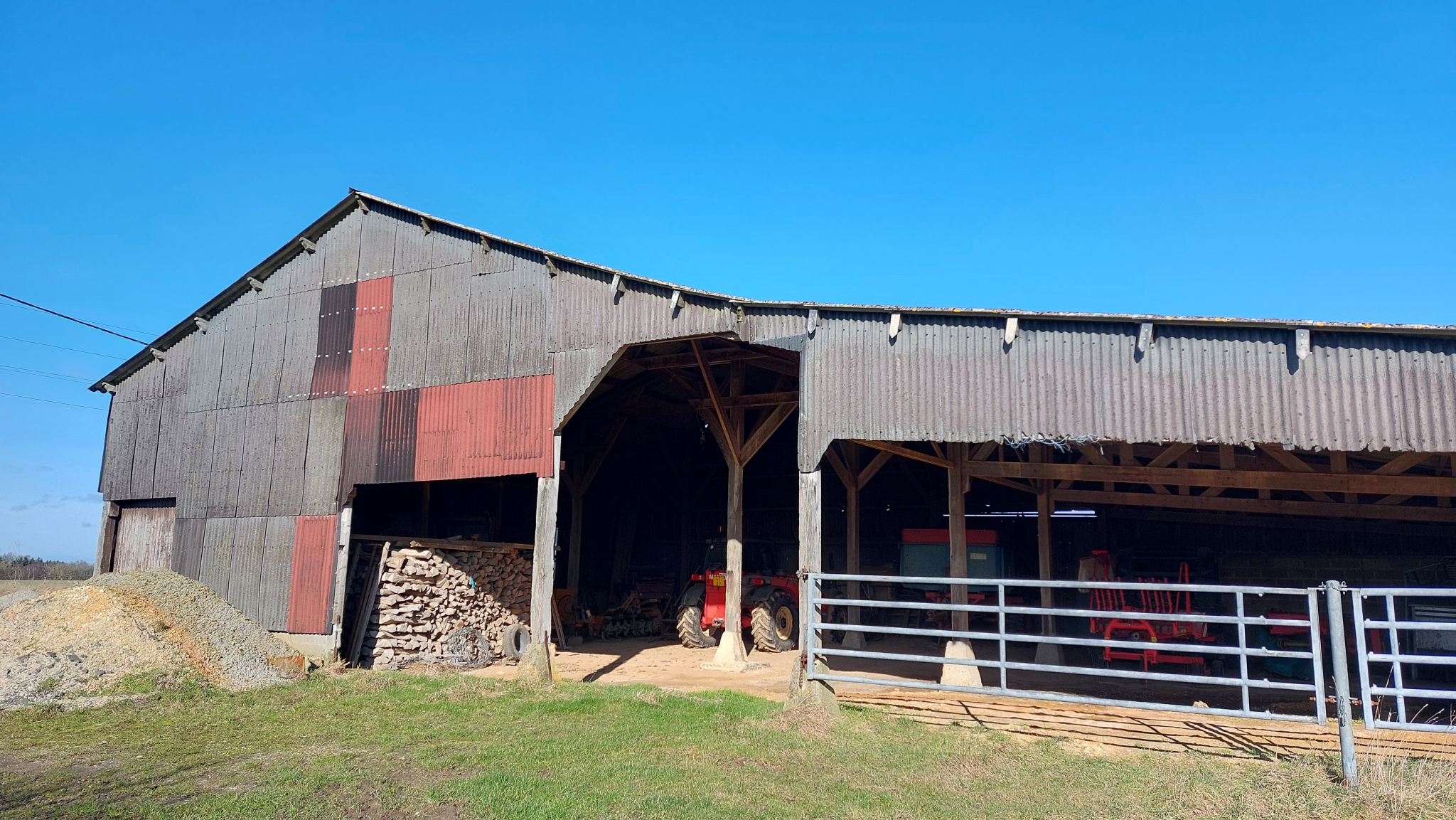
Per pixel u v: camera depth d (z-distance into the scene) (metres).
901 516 20.56
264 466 14.52
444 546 14.09
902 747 7.61
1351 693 10.74
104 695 9.50
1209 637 11.34
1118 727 8.49
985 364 9.69
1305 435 8.38
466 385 12.92
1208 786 6.36
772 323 10.71
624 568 22.52
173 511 15.80
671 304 11.44
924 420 9.75
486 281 13.12
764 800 5.99
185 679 10.12
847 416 10.03
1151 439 8.89
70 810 5.65
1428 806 5.80
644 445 22.48
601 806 5.73
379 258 14.32
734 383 14.17
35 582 22.12
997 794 6.25
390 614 13.17
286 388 14.66
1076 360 9.36
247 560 14.23
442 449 12.89
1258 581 15.95
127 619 10.61
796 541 20.70
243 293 15.65
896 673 12.45
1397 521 15.12
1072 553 18.22
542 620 11.33
